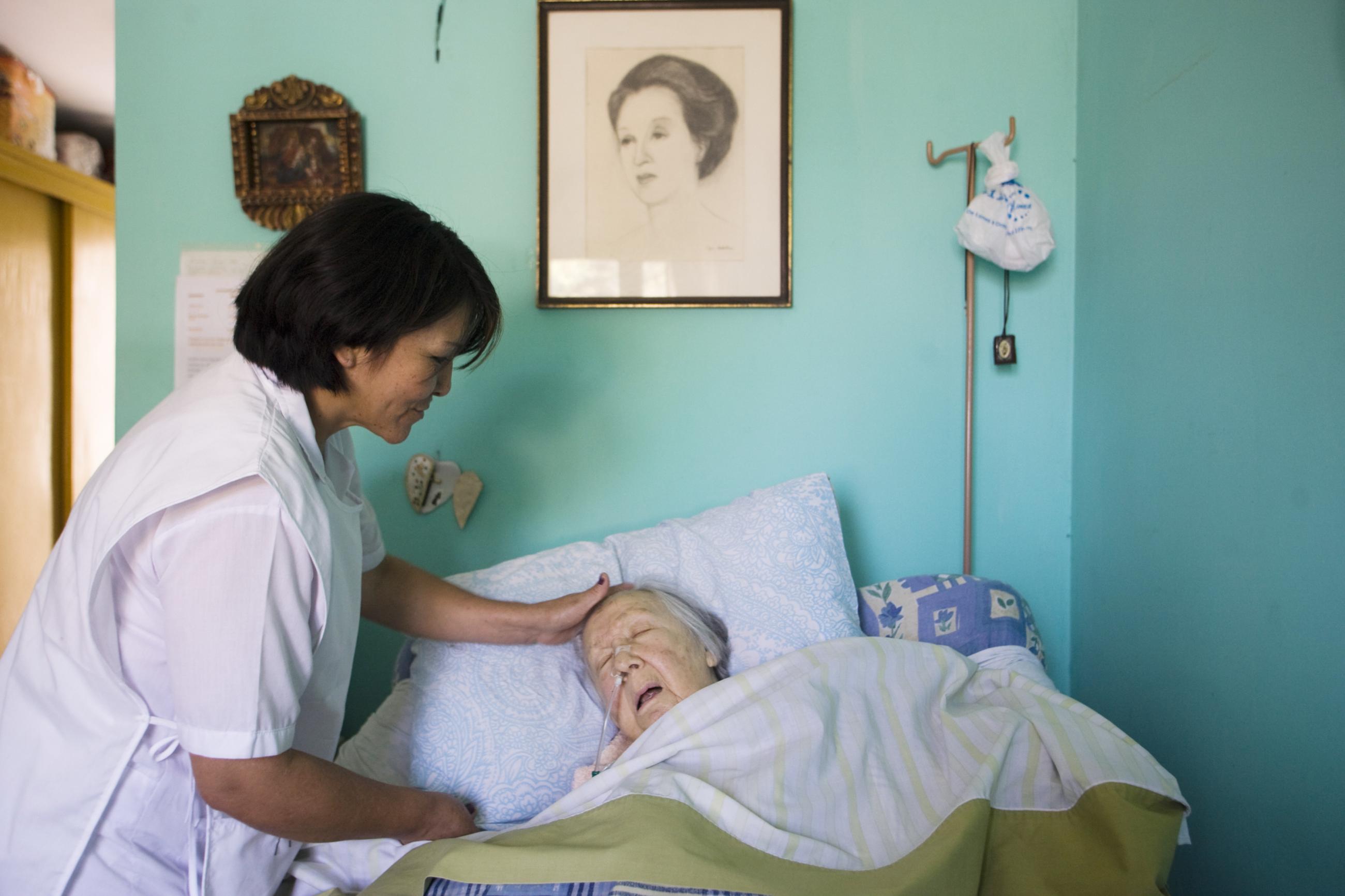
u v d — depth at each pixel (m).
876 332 1.70
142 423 0.90
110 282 3.31
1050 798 1.05
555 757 1.32
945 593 1.49
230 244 1.72
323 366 0.87
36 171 2.87
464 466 1.72
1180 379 1.31
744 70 1.67
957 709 1.19
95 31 2.50
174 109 1.72
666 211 1.68
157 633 0.84
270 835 0.89
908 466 1.71
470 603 1.35
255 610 0.78
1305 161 1.03
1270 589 1.10
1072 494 1.70
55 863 0.83
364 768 1.30
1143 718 1.42
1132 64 1.46
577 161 1.68
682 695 1.28
